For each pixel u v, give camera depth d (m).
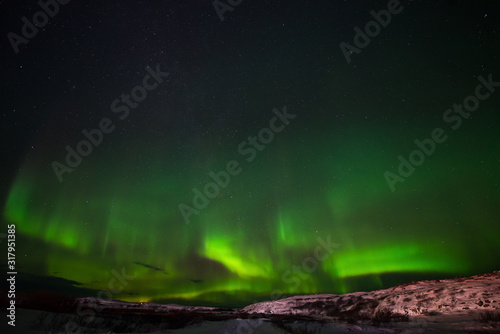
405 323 10.48
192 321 8.83
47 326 6.87
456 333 7.84
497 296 14.85
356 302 21.84
